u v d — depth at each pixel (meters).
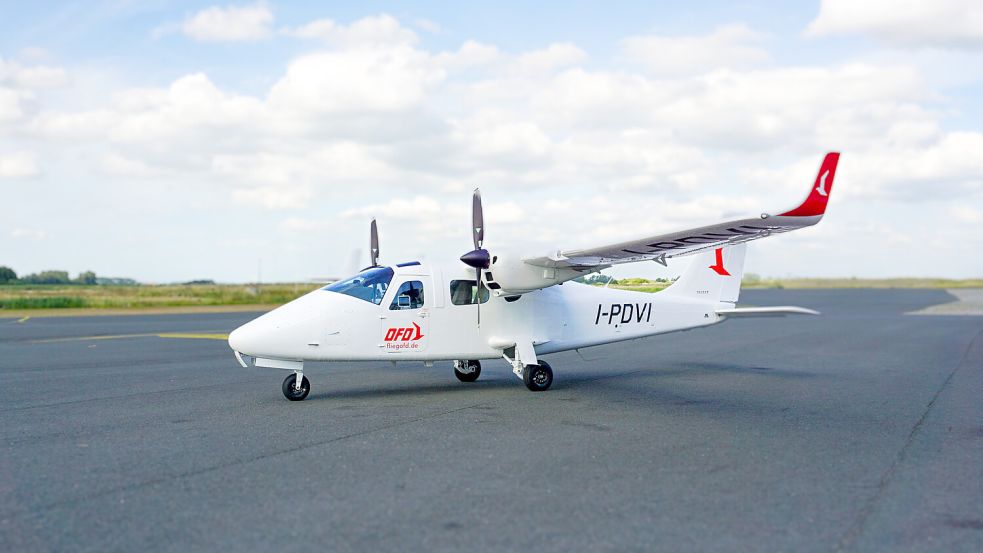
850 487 6.20
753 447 7.73
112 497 5.77
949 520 5.34
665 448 7.65
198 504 5.59
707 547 4.74
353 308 11.15
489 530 5.03
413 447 7.62
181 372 14.41
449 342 11.88
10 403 10.59
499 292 11.89
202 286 103.38
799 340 22.42
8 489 5.99
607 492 5.97
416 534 4.94
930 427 8.92
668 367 15.53
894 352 18.66
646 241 9.88
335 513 5.38
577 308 13.06
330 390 12.04
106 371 14.56
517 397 11.27
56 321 33.97
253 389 12.07
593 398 11.17
